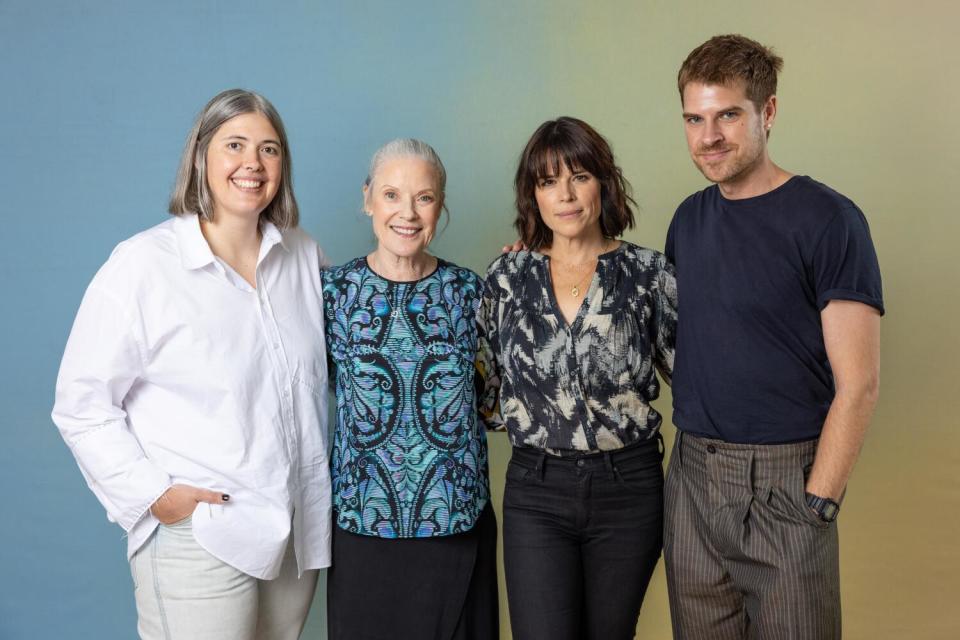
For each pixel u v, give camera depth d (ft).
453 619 6.49
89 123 8.18
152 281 5.75
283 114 8.28
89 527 8.50
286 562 6.51
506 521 6.52
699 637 6.40
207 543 5.80
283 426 6.13
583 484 6.23
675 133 8.38
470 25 8.27
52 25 8.11
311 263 6.63
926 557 8.61
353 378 6.33
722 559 6.08
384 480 6.26
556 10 8.27
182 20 8.15
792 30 8.24
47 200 8.25
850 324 5.45
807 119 8.31
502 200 8.43
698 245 6.06
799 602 5.66
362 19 8.24
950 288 8.38
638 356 6.29
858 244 5.46
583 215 6.27
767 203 5.76
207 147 5.92
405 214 6.19
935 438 8.52
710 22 8.27
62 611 8.59
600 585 6.44
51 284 8.30
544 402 6.26
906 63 8.20
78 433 5.72
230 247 6.14
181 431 5.87
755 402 5.77
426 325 6.34
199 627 5.86
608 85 8.34
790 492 5.71
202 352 5.83
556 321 6.30
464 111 8.35
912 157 8.27
